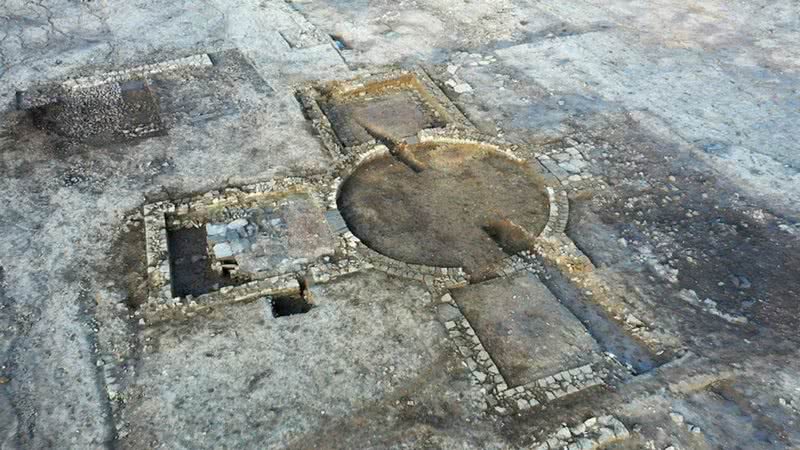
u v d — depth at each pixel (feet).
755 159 25.63
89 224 22.35
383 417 16.49
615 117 28.25
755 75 31.07
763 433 16.24
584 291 20.45
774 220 22.76
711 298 19.95
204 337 18.45
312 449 15.79
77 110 28.63
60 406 16.67
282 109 28.43
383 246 21.91
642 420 16.51
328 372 17.53
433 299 19.70
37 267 20.65
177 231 22.56
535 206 23.73
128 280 20.34
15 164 25.11
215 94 29.43
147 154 25.68
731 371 17.72
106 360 17.84
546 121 28.04
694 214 23.12
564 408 16.76
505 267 21.08
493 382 17.33
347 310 19.30
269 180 24.25
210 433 16.06
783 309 19.56
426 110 29.35
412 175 25.29
